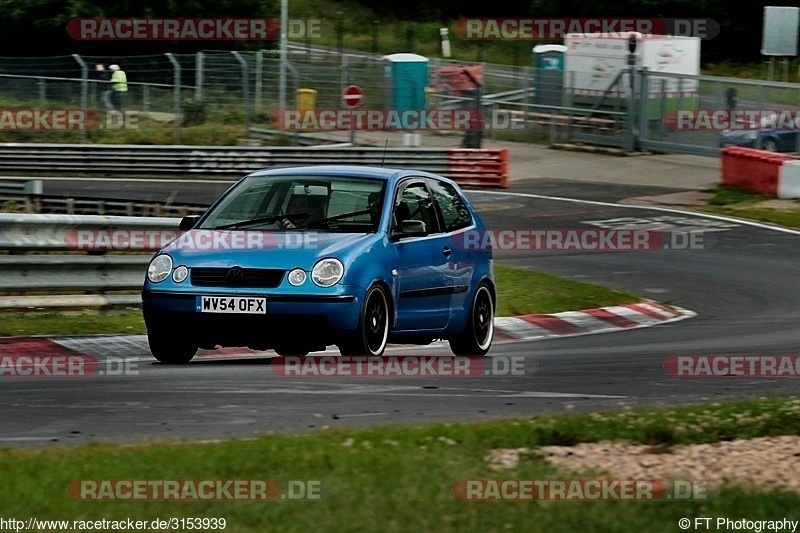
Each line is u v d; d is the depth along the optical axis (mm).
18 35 157625
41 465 19625
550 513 17578
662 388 32000
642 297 56719
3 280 41250
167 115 119750
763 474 20969
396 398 28812
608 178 104125
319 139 115438
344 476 19281
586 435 23203
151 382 30531
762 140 105938
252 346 33688
